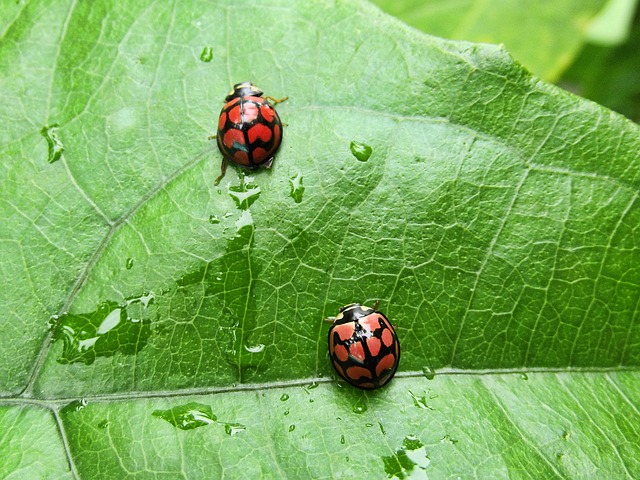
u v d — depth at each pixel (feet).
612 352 0.31
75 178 0.30
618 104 0.43
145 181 0.30
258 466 0.29
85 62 0.31
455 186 0.31
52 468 0.29
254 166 0.30
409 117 0.31
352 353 0.29
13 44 0.31
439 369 0.30
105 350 0.30
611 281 0.30
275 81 0.31
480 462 0.29
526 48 0.38
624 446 0.30
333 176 0.31
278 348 0.30
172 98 0.31
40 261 0.30
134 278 0.30
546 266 0.30
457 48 0.31
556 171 0.30
